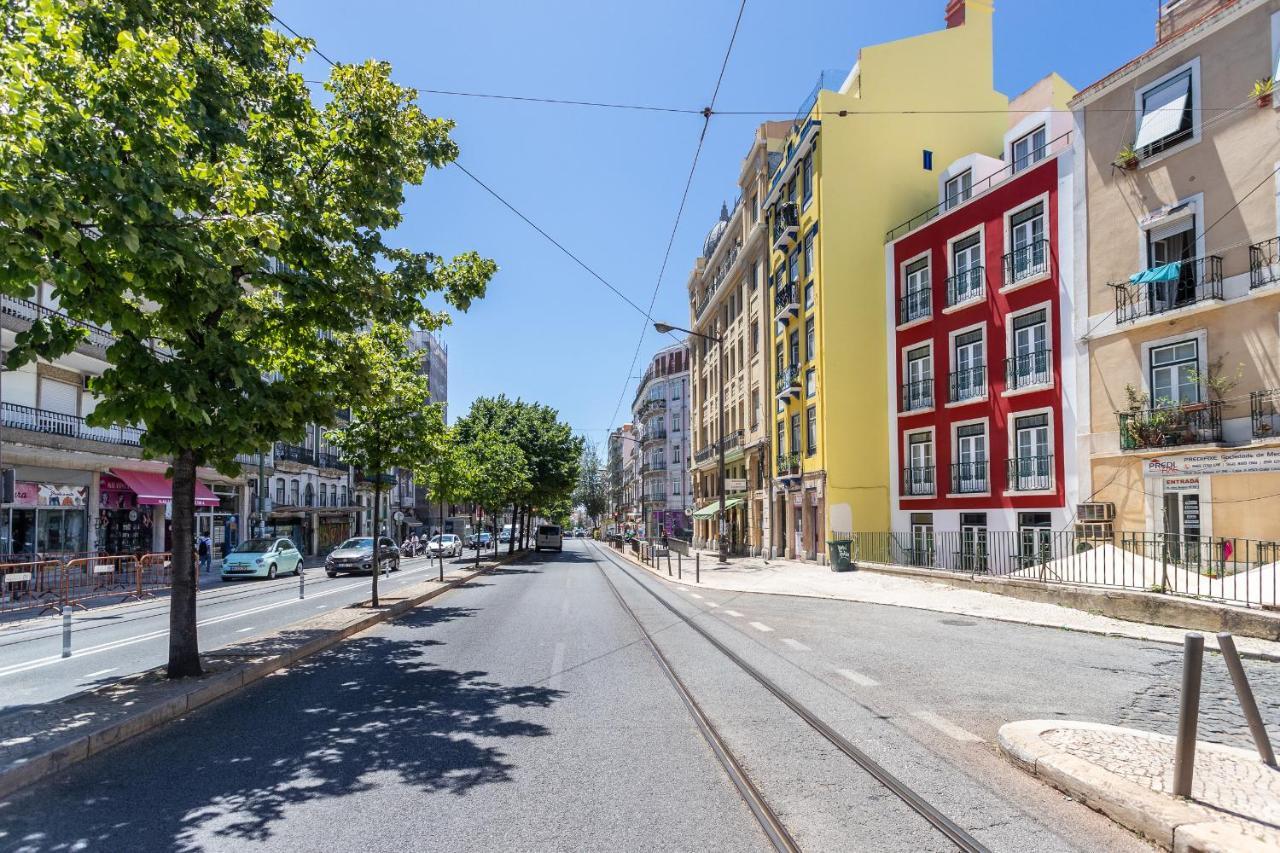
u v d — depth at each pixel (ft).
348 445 51.47
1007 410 70.85
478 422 156.25
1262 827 12.30
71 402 85.76
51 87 17.37
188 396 21.49
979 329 75.31
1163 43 55.98
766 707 22.79
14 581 58.75
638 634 38.42
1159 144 56.24
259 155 26.50
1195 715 13.70
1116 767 15.51
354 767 17.38
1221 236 51.98
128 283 19.66
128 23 22.82
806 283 99.40
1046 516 65.98
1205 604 35.94
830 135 92.63
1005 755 17.67
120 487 95.09
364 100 28.96
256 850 12.94
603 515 407.03
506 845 13.15
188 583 26.09
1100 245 61.05
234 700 24.12
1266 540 46.16
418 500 270.67
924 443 82.69
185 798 15.44
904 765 17.11
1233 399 50.80
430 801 15.25
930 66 95.96
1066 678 26.43
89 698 22.36
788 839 13.21
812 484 96.17
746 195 132.46
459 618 45.91
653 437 262.67
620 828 13.92
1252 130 50.44
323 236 28.07
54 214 16.15
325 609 55.47
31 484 80.18
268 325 29.53
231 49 28.14
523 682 26.68
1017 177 70.28
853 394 90.53
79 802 15.24
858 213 92.32
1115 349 59.36
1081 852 12.61
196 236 20.40
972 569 67.36
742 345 135.95
